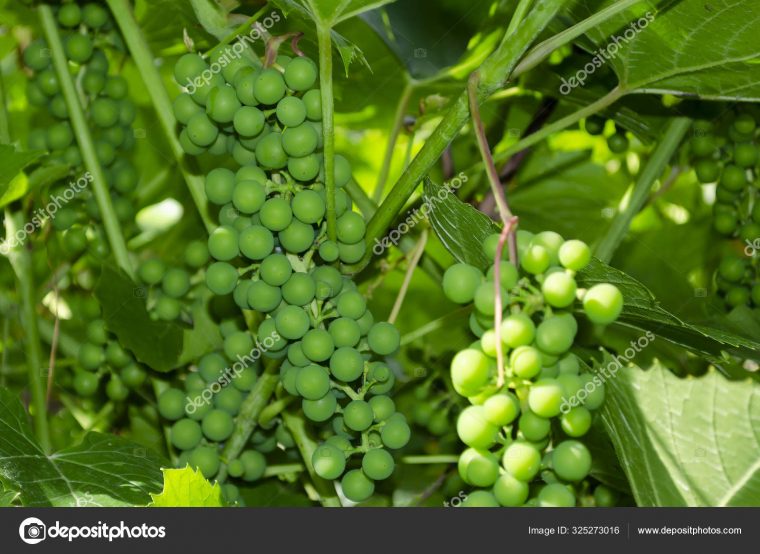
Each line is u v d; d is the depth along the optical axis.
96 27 0.83
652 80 0.79
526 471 0.62
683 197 1.08
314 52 0.87
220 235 0.68
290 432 0.76
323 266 0.69
